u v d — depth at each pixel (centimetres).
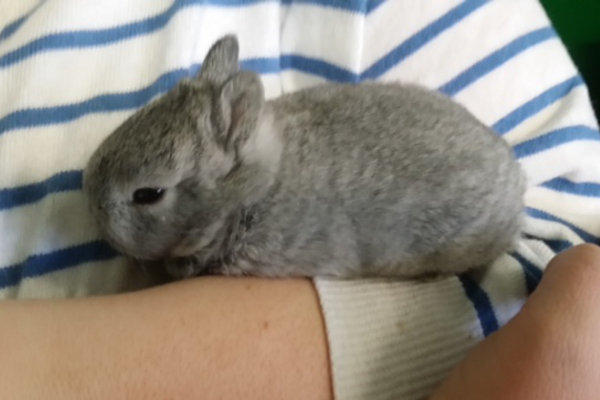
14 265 19
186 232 18
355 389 15
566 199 21
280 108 20
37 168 19
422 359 16
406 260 19
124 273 19
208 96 18
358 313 16
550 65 22
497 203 19
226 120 18
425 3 21
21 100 20
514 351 14
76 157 19
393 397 15
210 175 18
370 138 19
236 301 16
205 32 21
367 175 18
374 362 15
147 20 21
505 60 21
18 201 19
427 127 19
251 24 22
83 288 19
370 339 15
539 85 22
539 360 13
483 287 18
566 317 14
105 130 20
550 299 14
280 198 18
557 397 13
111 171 17
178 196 18
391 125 19
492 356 14
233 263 18
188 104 18
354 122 19
